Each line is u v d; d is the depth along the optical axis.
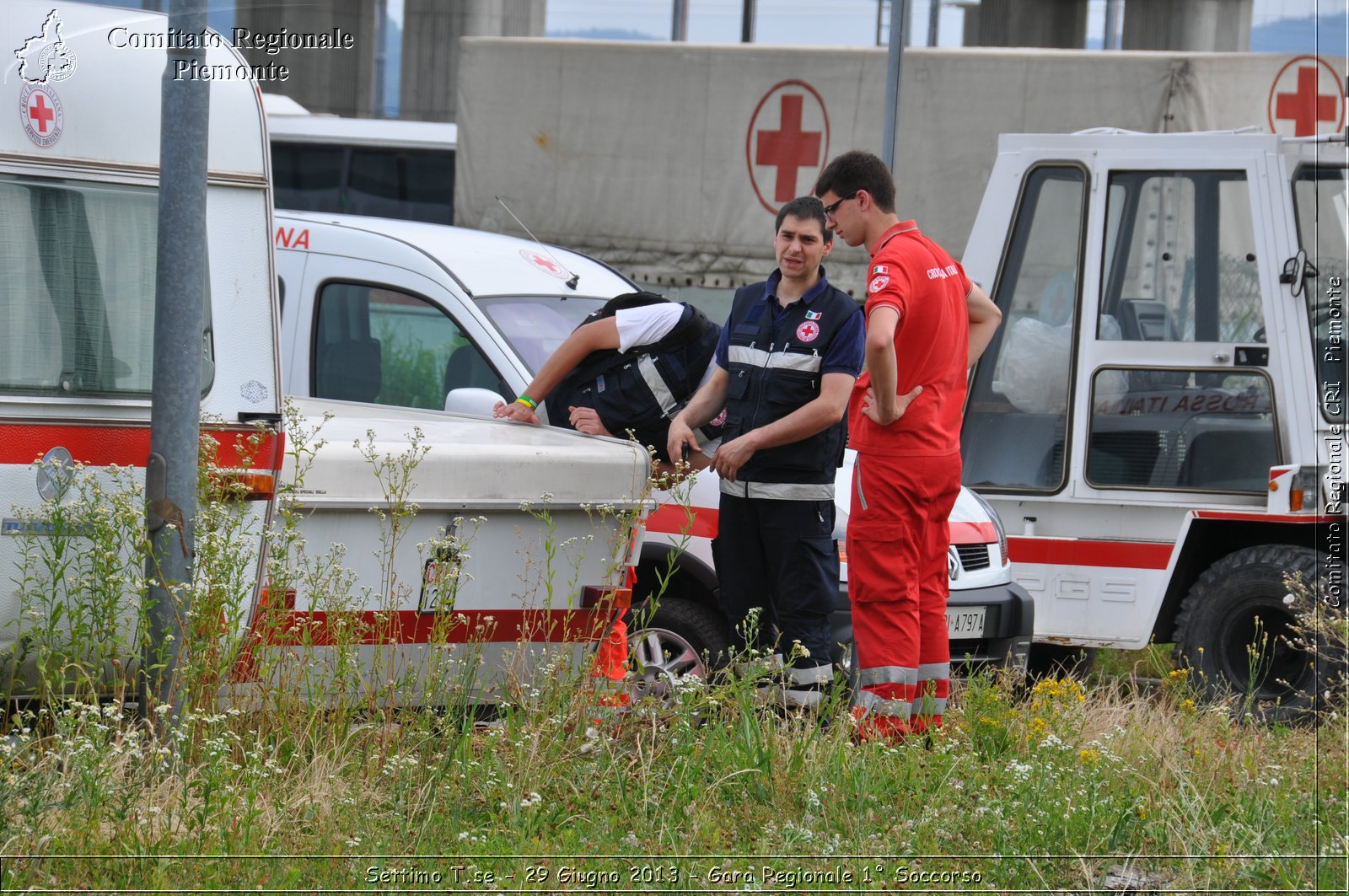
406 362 21.08
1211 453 21.67
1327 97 28.17
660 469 17.31
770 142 31.55
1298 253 21.23
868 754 14.39
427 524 14.67
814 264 15.96
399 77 93.69
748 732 14.09
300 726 13.62
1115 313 22.17
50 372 13.34
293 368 21.75
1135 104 29.42
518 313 20.86
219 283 14.27
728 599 16.58
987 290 22.78
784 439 15.59
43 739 12.69
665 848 12.27
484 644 15.01
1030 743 15.51
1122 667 22.95
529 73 32.62
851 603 15.75
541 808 12.77
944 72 30.36
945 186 30.52
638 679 16.45
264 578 14.12
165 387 13.16
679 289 32.28
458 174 33.22
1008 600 19.62
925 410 15.36
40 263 13.34
